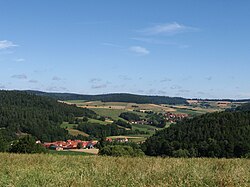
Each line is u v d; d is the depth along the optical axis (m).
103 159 20.44
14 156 21.64
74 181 11.72
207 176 12.56
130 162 18.50
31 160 19.22
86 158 21.08
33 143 42.12
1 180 12.21
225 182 11.26
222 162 18.75
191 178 12.01
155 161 19.00
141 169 15.06
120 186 11.30
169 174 13.31
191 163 17.83
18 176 12.98
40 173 13.47
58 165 17.17
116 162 18.47
